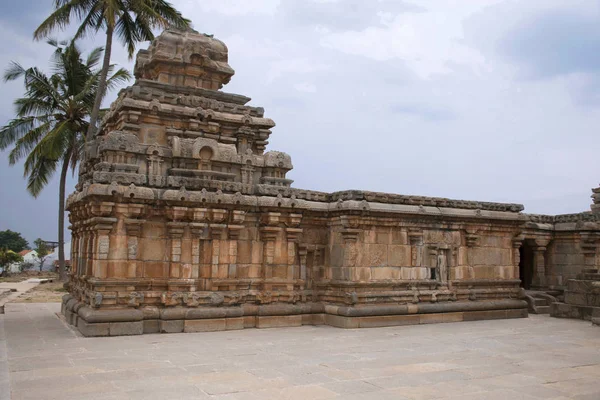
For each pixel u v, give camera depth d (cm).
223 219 1528
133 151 1474
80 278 1542
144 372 961
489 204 1944
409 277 1748
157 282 1445
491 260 1956
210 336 1384
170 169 1520
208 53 1736
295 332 1485
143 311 1409
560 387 914
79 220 1642
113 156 1465
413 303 1723
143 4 2381
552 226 2314
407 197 1756
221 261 1530
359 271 1644
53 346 1205
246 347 1231
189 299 1457
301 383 905
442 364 1087
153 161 1499
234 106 1686
